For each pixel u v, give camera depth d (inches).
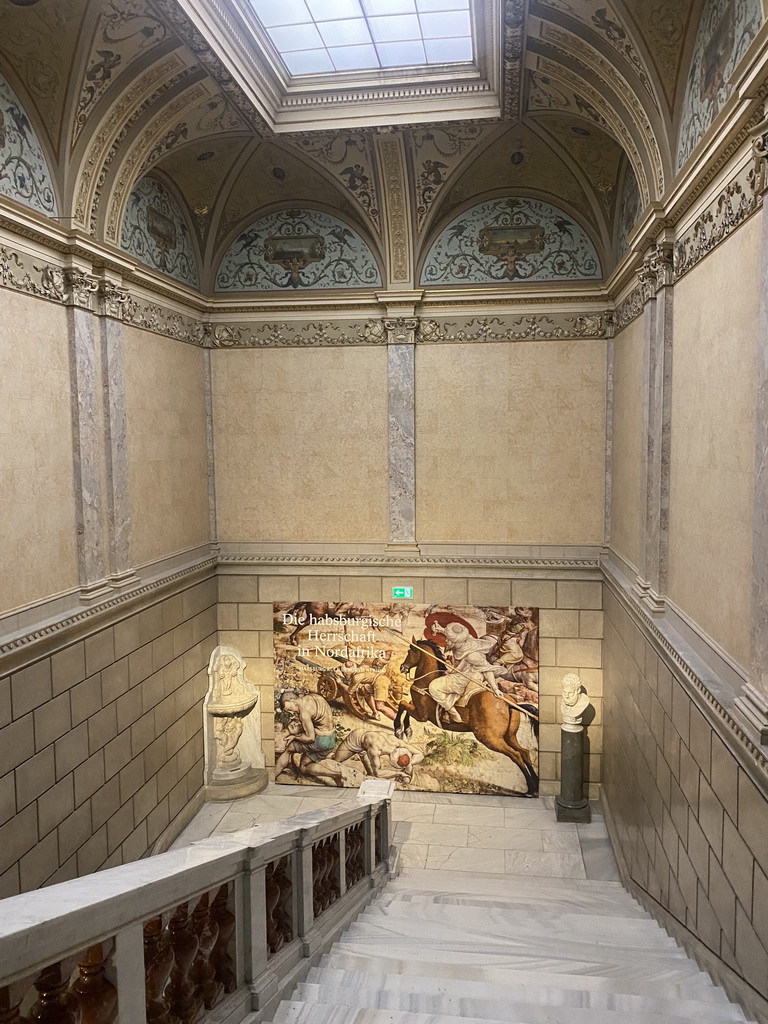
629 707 346.9
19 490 269.3
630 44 264.4
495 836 406.9
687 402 258.4
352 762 462.0
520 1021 142.9
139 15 267.4
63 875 288.8
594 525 436.1
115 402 331.6
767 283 175.2
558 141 385.4
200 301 432.5
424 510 450.0
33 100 280.8
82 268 305.0
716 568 221.6
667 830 266.4
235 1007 130.4
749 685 182.9
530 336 434.6
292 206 442.3
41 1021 85.5
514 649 445.7
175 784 400.5
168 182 406.3
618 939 231.5
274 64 329.4
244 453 457.4
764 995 162.1
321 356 449.1
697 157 225.8
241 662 459.5
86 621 300.5
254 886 140.3
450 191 421.7
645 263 307.9
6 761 254.7
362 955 184.5
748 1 200.4
